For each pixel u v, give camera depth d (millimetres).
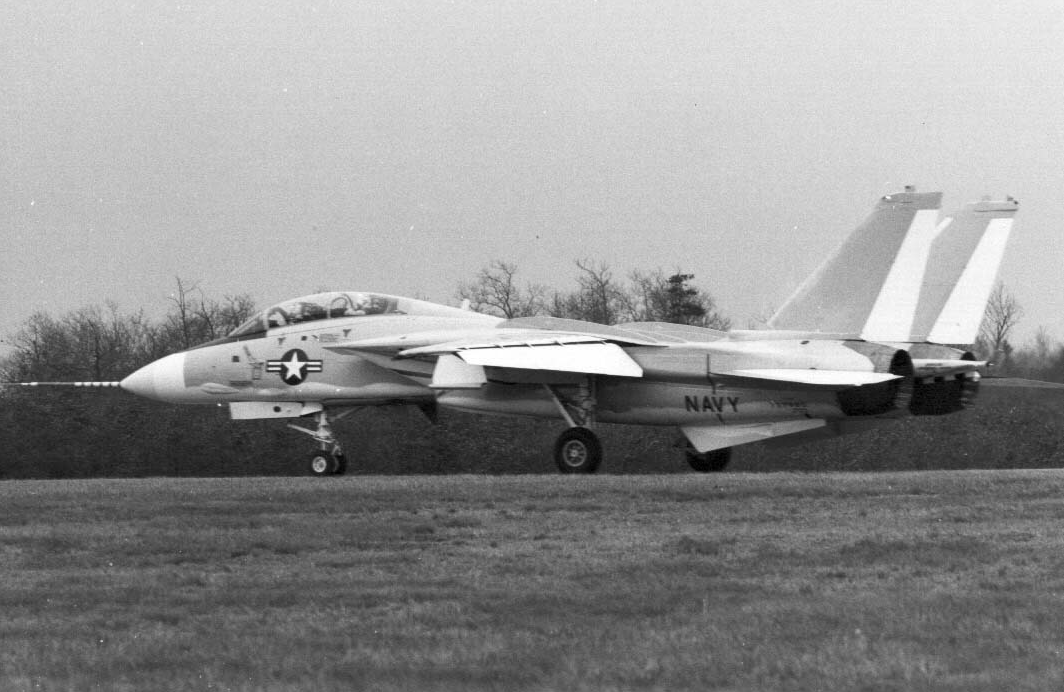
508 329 74750
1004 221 72188
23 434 101625
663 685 21953
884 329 68312
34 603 29531
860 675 22438
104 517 44438
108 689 22094
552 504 46625
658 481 55875
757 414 69062
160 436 102250
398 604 28844
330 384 77438
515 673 22594
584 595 29453
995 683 21906
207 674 22844
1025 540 37219
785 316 70750
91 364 133875
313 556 35750
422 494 50031
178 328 143500
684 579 31531
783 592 29828
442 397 73562
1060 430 103750
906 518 42594
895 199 68438
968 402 70750
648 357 69562
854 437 103688
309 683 22109
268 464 101375
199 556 35625
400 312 77812
